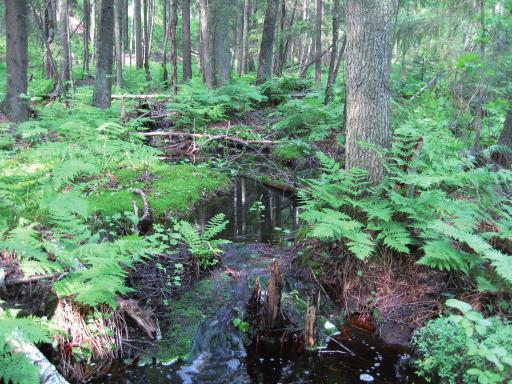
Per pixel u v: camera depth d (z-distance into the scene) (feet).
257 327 15.40
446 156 21.98
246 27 79.10
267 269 18.56
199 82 52.49
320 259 18.30
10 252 15.02
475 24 25.81
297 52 123.13
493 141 27.55
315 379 13.51
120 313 14.70
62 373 12.74
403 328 15.37
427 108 29.19
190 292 16.97
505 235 15.61
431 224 15.35
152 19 105.50
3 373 10.09
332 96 42.24
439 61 28.04
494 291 14.51
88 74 74.84
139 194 24.58
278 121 41.29
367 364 14.17
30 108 40.70
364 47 17.71
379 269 17.10
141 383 12.96
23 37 36.09
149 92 58.13
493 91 26.04
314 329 14.99
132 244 14.88
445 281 16.25
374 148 17.40
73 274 14.23
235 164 33.83
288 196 28.48
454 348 12.84
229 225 23.44
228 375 13.57
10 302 13.64
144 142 36.68
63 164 20.68
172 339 14.66
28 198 19.35
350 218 17.31
